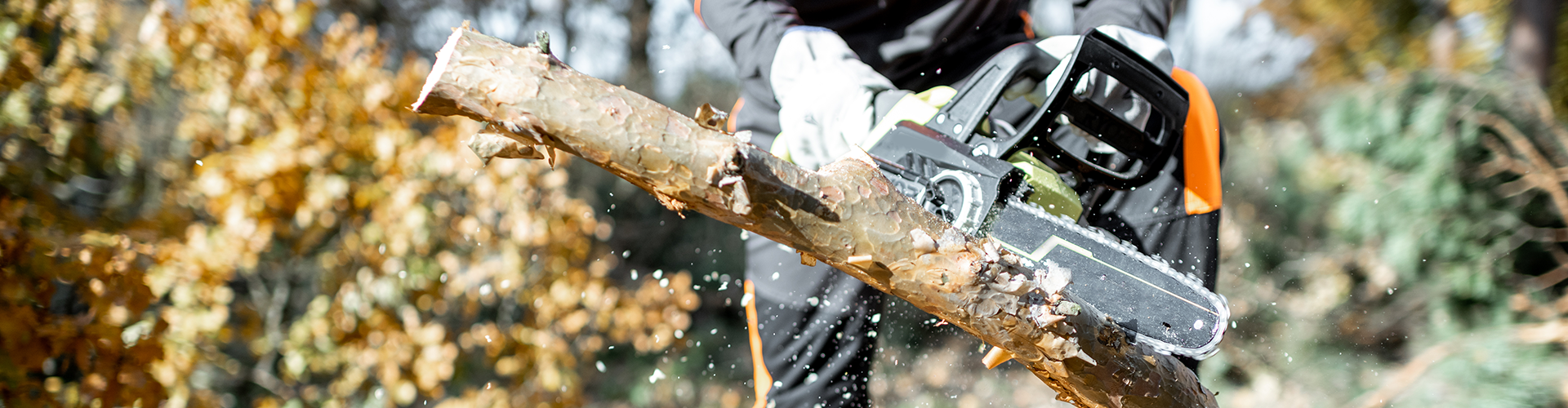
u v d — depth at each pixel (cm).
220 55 304
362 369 323
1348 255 417
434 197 347
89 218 283
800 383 166
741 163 73
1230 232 468
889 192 82
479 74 70
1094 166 115
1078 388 96
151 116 332
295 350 317
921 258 82
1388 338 401
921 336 444
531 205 345
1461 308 378
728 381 512
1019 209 99
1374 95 397
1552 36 467
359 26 655
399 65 653
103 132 295
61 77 263
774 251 166
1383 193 386
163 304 288
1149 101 117
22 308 200
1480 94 374
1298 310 424
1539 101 371
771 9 139
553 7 798
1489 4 529
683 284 380
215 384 355
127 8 317
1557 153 371
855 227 80
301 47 321
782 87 129
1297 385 389
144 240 267
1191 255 144
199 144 309
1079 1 160
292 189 299
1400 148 382
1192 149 147
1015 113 146
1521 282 374
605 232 376
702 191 75
